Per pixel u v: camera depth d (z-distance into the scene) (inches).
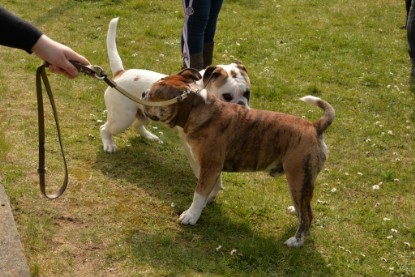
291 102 298.7
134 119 223.3
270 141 178.5
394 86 321.4
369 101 302.7
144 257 167.2
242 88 210.2
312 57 360.8
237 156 181.6
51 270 157.8
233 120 179.5
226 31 399.5
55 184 199.6
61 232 175.2
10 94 269.6
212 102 180.2
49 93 128.6
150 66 330.3
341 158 245.6
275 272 168.2
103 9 422.0
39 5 418.9
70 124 247.3
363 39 390.3
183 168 225.3
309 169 174.7
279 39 388.5
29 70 301.3
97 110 263.7
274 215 198.2
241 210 198.2
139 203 196.1
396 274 173.6
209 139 178.4
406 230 194.7
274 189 216.2
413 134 268.8
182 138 200.5
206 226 187.5
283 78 326.0
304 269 170.9
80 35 372.5
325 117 179.6
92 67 108.4
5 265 153.6
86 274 158.1
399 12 452.1
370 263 177.0
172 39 379.6
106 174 211.9
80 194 195.8
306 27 415.8
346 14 445.4
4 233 164.9
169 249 172.4
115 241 173.3
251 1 470.6
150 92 178.5
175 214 192.7
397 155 249.9
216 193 200.4
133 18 414.0
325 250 181.6
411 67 339.3
